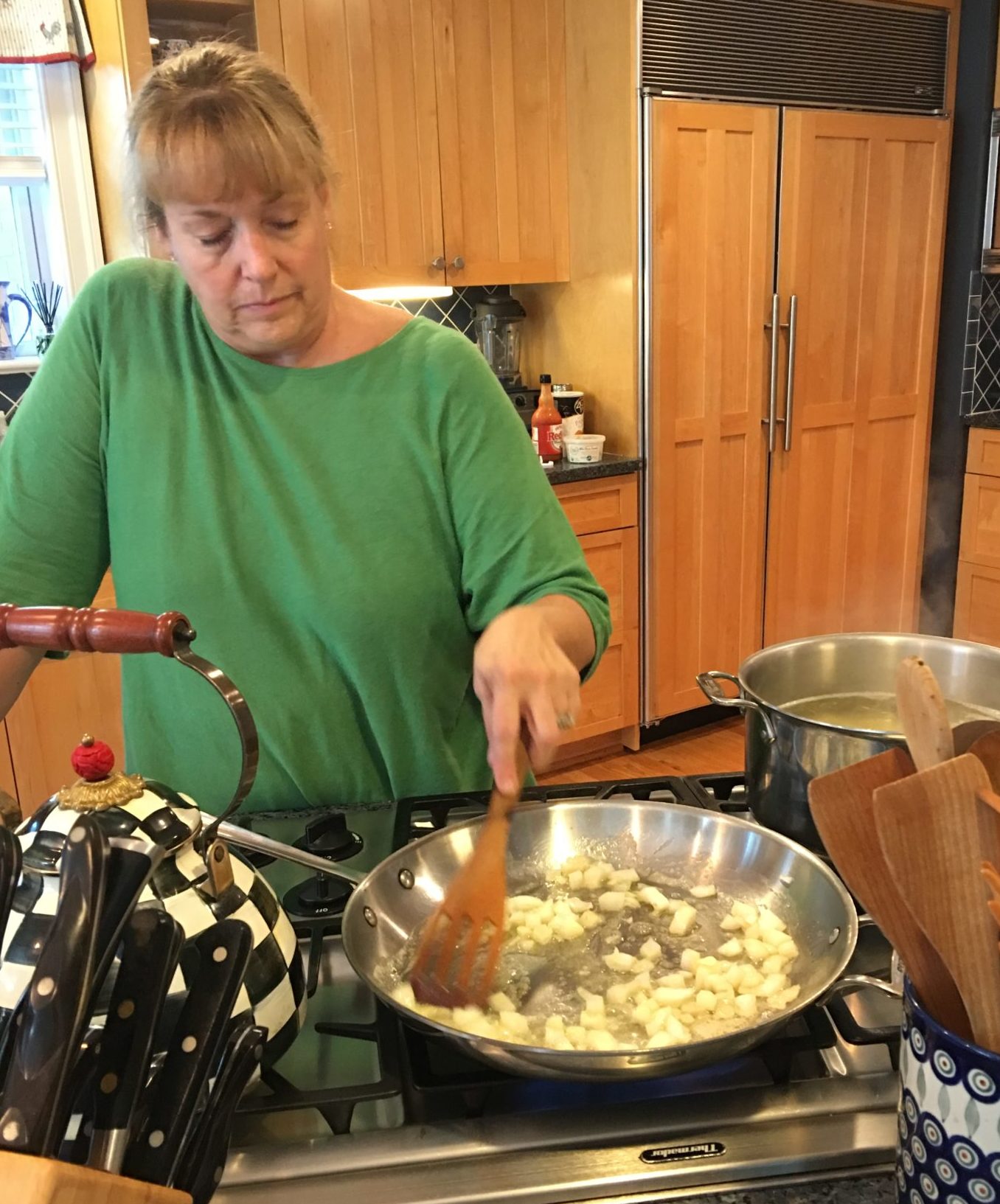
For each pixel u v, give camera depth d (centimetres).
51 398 108
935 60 326
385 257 273
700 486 312
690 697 326
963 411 353
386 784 115
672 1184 58
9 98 246
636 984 74
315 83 252
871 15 307
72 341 108
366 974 67
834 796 51
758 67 290
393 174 269
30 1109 38
